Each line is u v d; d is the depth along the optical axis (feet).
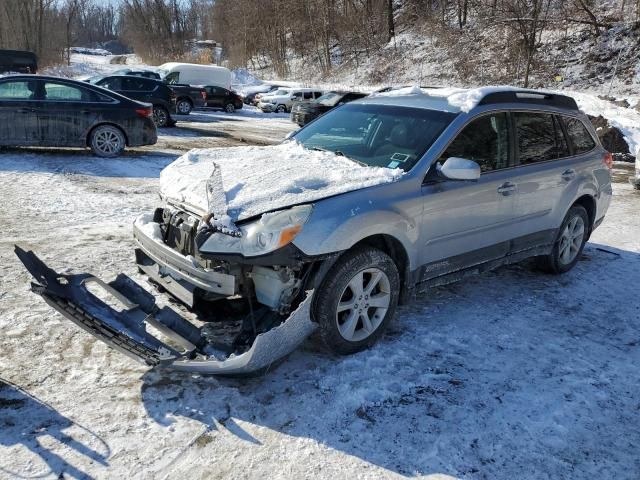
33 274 10.24
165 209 13.04
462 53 148.05
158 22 248.32
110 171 32.89
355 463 9.41
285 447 9.68
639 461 9.86
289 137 17.15
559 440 10.26
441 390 11.59
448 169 13.07
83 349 12.33
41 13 176.35
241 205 11.41
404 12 187.32
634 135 60.90
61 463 8.97
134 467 9.02
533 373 12.50
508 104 16.05
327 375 11.89
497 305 16.20
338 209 11.65
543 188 16.79
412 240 13.17
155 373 11.57
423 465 9.44
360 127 15.71
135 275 16.63
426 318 14.96
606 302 16.99
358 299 12.48
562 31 136.46
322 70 177.06
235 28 221.46
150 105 38.88
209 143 50.52
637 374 12.76
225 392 11.07
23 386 10.86
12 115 35.06
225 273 11.07
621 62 122.01
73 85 36.50
